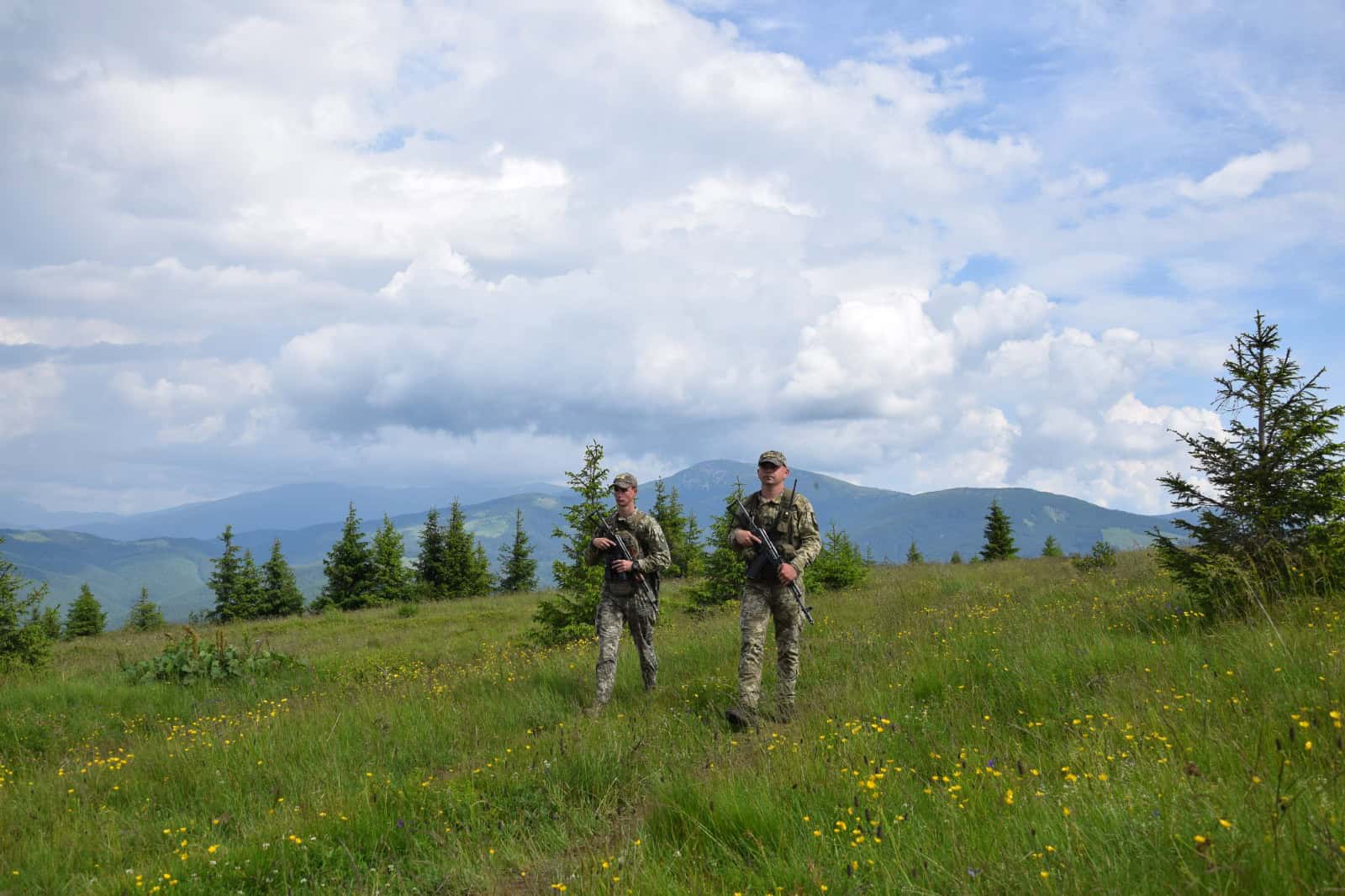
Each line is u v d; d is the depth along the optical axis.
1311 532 8.24
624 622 8.46
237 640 24.98
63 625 57.94
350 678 12.99
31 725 10.11
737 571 20.89
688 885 3.51
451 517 56.44
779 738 5.65
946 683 6.97
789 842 3.78
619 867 3.78
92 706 11.59
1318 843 2.69
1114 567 20.31
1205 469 8.88
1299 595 7.85
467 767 6.04
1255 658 5.80
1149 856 2.91
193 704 11.59
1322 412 8.34
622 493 8.29
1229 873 2.63
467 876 4.07
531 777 5.49
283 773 6.36
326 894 4.05
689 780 4.80
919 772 4.66
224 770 6.55
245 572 57.38
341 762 6.59
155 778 6.73
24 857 4.90
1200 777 3.59
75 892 4.32
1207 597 8.45
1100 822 3.33
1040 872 2.95
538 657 11.80
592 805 5.03
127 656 20.69
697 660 9.98
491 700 8.64
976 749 4.86
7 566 17.56
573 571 15.92
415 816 4.95
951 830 3.48
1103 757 4.21
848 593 21.77
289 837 4.68
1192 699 4.98
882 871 3.24
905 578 26.75
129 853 4.99
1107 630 8.52
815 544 7.07
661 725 6.67
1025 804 3.71
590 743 5.99
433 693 9.40
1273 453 8.43
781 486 7.27
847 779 4.41
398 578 52.56
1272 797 3.18
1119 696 5.51
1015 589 16.55
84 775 6.90
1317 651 5.53
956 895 2.95
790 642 7.05
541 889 3.86
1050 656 7.14
